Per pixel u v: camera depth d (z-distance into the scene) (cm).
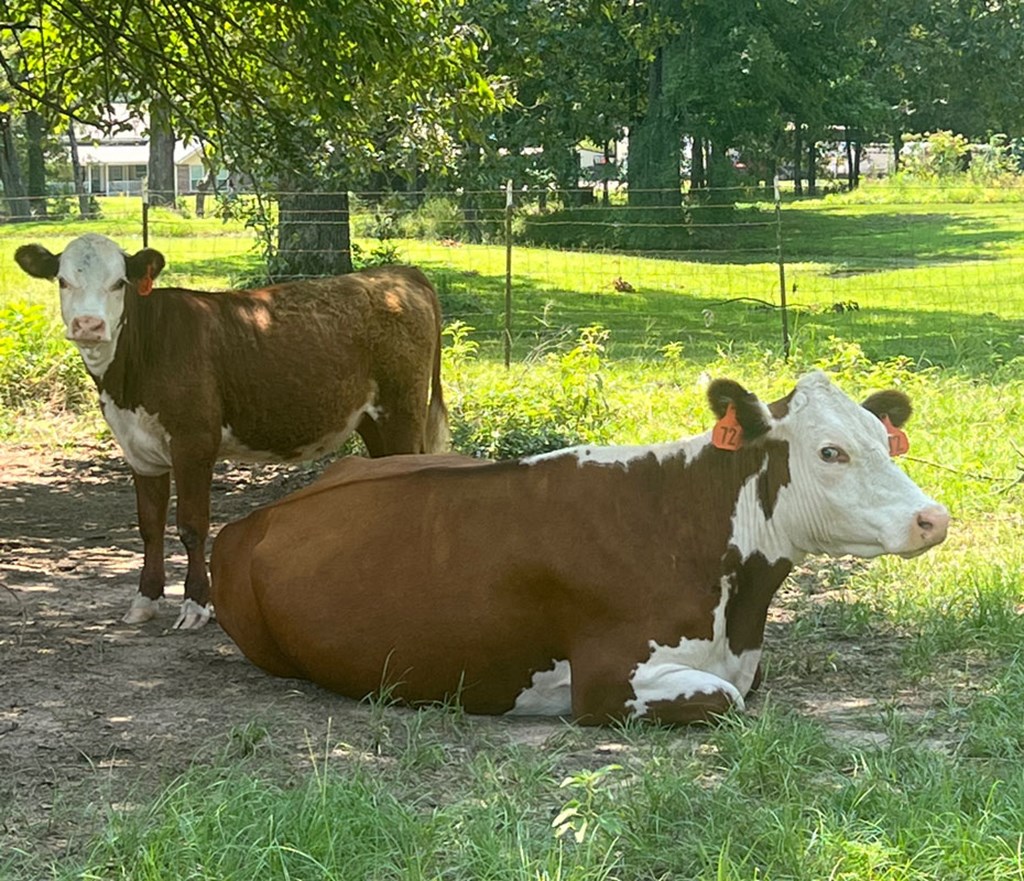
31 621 486
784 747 342
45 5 762
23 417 875
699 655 381
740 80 2334
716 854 287
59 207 3152
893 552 376
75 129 4200
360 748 362
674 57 2347
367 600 394
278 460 547
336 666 398
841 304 1410
